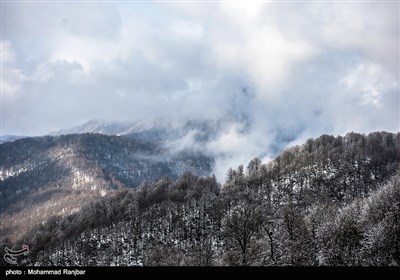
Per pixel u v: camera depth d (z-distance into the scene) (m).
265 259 89.06
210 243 141.88
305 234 97.12
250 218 108.38
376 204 108.88
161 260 99.69
